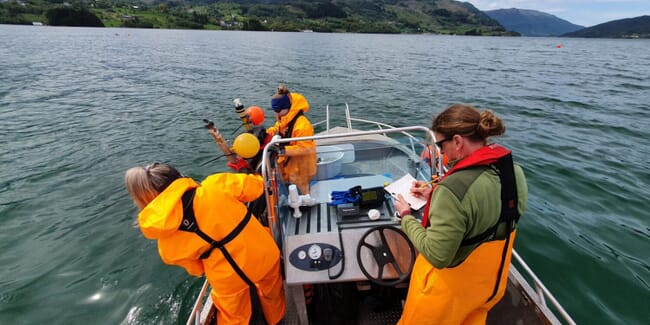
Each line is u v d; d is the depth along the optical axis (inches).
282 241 92.1
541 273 138.9
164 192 63.3
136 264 154.5
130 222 185.8
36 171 241.9
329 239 87.2
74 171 243.0
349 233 88.6
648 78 720.3
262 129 126.3
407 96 484.7
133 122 352.8
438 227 50.9
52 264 155.9
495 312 89.2
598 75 764.0
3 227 181.6
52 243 169.9
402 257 80.3
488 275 57.4
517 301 91.9
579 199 196.7
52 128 332.5
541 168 237.9
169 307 132.0
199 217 66.1
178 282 142.9
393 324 91.7
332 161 119.0
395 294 95.2
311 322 92.3
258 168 107.2
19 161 257.3
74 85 547.8
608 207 188.5
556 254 149.1
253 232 73.6
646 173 229.8
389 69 782.5
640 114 393.1
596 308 122.1
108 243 169.2
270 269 77.9
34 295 139.1
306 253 83.6
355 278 77.5
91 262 156.9
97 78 613.9
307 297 90.8
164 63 829.8
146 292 138.9
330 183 114.5
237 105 121.5
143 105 423.2
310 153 109.1
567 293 128.9
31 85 541.0
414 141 121.9
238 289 74.7
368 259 81.3
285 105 108.7
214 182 71.1
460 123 51.6
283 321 94.0
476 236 52.3
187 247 67.2
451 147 55.5
